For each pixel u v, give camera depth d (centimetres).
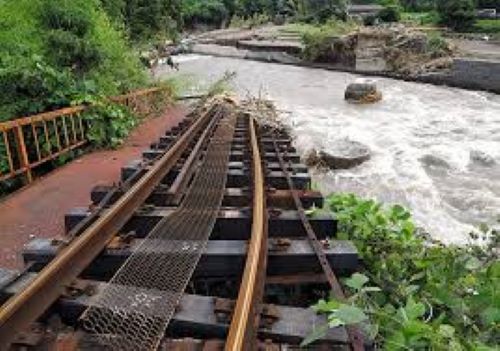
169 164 750
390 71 3591
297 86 2983
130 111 1366
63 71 1186
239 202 617
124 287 370
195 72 3578
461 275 477
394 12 6550
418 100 2497
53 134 980
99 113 1100
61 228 616
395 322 347
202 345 305
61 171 902
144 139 1235
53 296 347
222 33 6944
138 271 395
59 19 1472
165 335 329
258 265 377
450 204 1084
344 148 1355
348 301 345
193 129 1082
